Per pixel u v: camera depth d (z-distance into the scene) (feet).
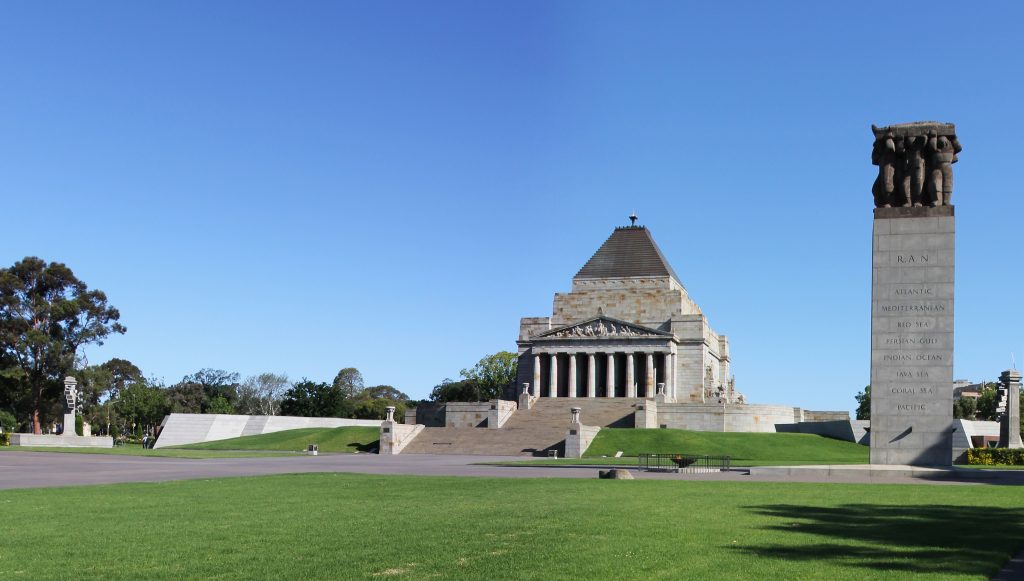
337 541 88.84
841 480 188.55
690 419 498.28
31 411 510.99
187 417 474.49
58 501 130.82
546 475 209.97
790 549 84.17
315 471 225.15
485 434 435.53
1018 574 74.69
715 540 89.51
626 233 636.89
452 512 115.14
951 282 212.23
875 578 70.18
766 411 507.71
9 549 84.23
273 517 109.81
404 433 422.41
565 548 84.12
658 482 177.06
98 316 532.32
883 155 220.23
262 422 491.72
